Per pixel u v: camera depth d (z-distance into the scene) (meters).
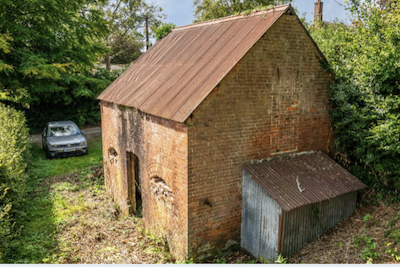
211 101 6.39
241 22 7.93
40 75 16.50
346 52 9.18
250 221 7.04
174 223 7.08
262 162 7.30
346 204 7.46
